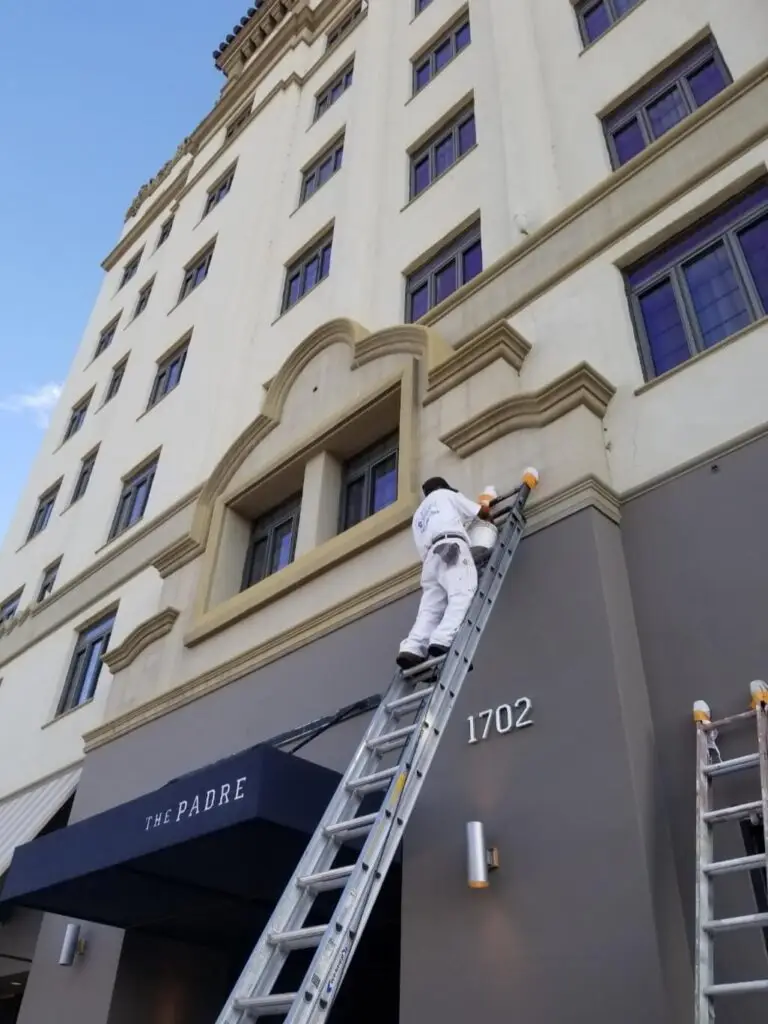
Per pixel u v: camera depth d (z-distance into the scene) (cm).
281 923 423
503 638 638
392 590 770
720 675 558
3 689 1633
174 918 815
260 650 880
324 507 958
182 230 2217
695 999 398
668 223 826
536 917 509
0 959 1074
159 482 1546
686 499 650
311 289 1455
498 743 592
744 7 980
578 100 1129
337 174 1619
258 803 547
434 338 938
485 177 1212
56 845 698
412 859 592
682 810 524
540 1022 475
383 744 527
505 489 728
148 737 975
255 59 2397
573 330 844
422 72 1593
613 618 593
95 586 1524
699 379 704
